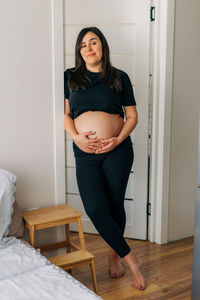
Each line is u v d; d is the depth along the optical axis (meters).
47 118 2.38
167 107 2.99
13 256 1.82
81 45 2.45
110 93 2.46
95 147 2.46
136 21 2.96
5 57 2.19
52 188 2.46
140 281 2.41
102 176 2.52
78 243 3.14
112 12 3.01
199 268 1.95
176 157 3.12
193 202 3.27
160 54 2.96
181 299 2.31
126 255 2.43
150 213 3.17
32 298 1.41
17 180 2.32
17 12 2.20
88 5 3.05
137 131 3.07
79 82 2.48
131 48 3.02
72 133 2.52
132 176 3.15
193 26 3.01
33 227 2.12
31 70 2.29
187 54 3.02
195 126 3.18
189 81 3.08
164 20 2.89
